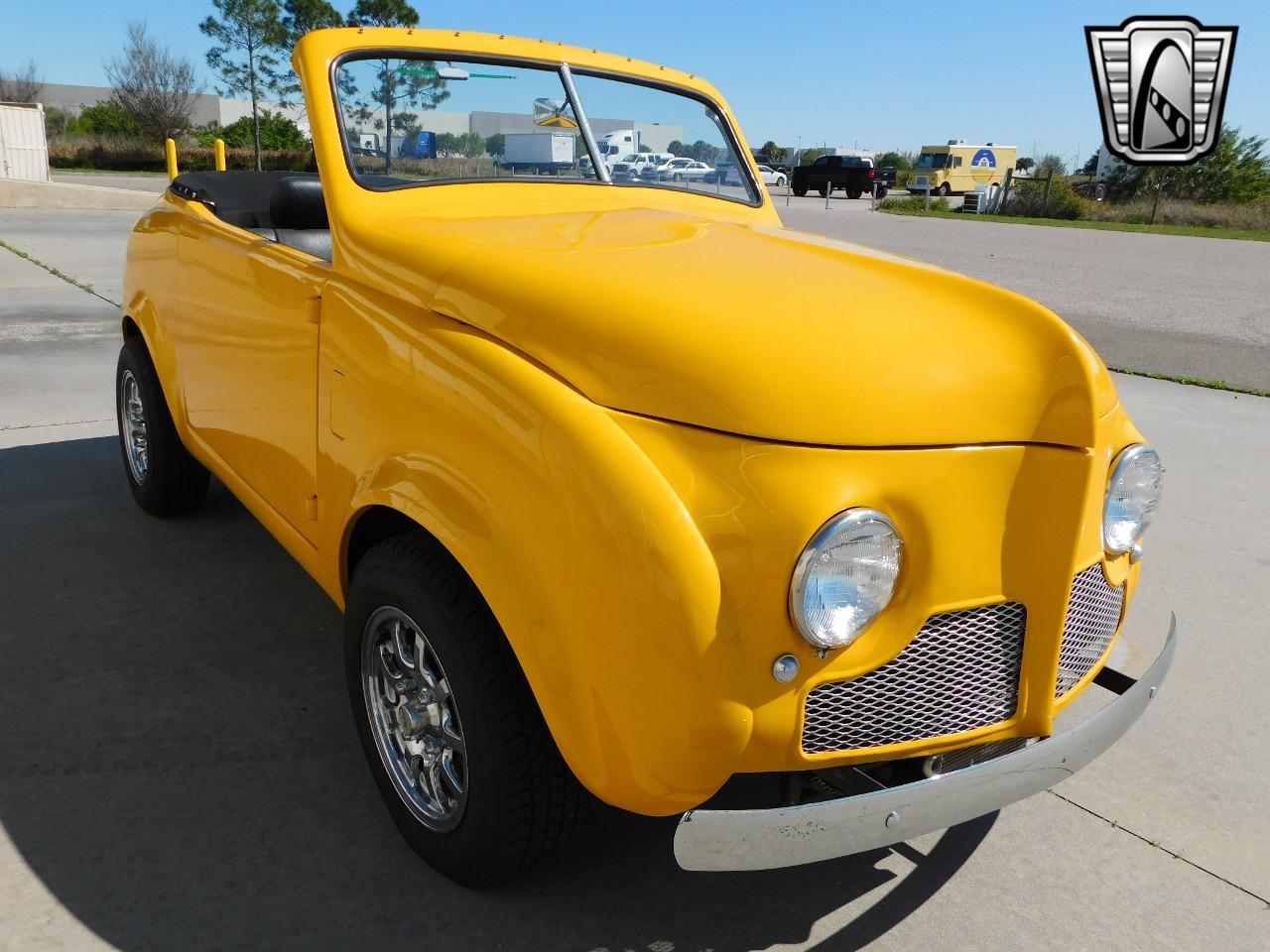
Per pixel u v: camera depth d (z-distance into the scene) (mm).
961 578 1694
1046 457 1729
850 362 1688
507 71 2889
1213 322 9836
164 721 2588
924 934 2025
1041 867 2240
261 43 34312
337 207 2436
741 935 1997
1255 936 2053
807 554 1557
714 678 1559
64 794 2281
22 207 17062
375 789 2371
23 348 6492
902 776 1880
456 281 2000
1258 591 3686
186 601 3240
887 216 25688
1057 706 1896
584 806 1921
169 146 3902
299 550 2543
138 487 3879
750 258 2107
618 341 1738
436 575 1858
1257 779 2582
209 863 2100
